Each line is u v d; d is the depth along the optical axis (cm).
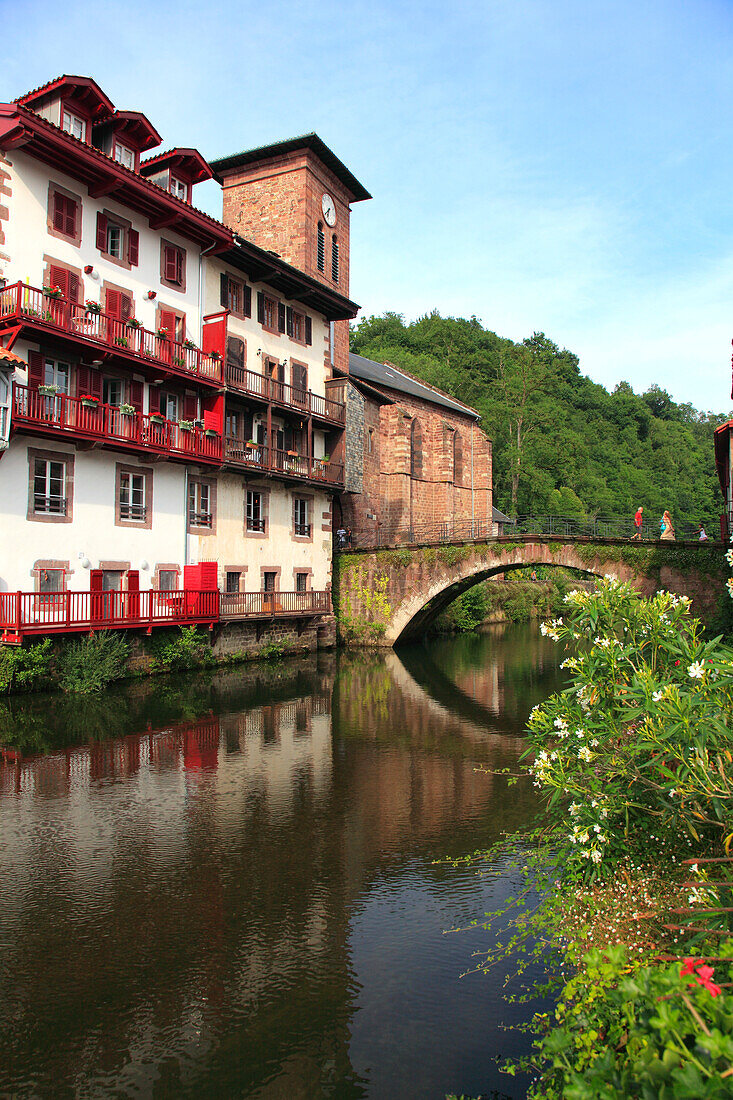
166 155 2462
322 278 3681
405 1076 536
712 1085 253
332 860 920
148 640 2188
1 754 1360
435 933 737
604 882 688
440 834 1010
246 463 2550
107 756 1373
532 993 623
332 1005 621
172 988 649
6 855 921
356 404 3388
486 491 5866
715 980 409
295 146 3469
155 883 850
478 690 2369
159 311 2352
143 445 2111
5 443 1716
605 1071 319
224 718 1741
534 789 1227
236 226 3659
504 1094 515
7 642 1731
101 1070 548
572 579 6381
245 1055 564
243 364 2744
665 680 662
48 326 1816
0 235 1848
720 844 674
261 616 2619
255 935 737
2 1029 595
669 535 2941
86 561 2031
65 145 1889
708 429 13125
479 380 7912
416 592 3319
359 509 4041
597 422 10744
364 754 1463
